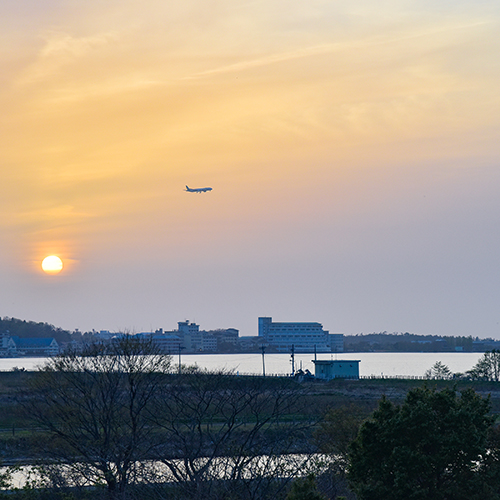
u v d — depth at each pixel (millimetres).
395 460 60781
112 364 87938
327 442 85250
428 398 65250
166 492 71062
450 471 63438
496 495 59688
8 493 79000
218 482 68875
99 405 86312
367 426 65125
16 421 128250
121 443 81250
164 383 89500
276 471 68438
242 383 103500
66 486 74250
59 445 80312
